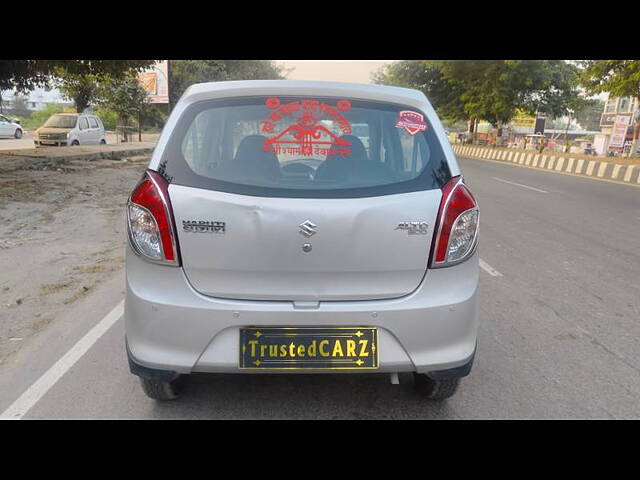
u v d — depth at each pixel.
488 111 34.00
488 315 4.71
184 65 41.38
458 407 3.20
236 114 2.80
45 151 19.97
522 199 11.91
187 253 2.57
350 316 2.59
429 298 2.65
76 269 5.90
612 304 5.04
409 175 2.72
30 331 4.21
